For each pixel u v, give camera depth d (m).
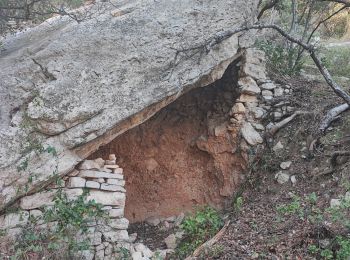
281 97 6.80
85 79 4.99
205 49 5.62
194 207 6.79
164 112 7.13
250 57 6.76
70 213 4.74
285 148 6.32
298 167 6.00
